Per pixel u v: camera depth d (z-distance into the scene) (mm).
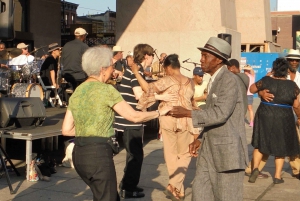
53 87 12109
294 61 7730
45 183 7133
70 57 9961
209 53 4547
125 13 18125
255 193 6957
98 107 4102
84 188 6930
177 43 17453
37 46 21531
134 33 18031
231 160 4355
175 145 6348
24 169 7934
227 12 17844
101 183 4062
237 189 4453
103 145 4090
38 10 21656
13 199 6316
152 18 17766
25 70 11312
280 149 7168
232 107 4363
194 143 4840
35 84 10734
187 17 17359
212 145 4465
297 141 7285
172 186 6324
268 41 29656
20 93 10367
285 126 7168
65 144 8266
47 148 9094
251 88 7316
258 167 7574
